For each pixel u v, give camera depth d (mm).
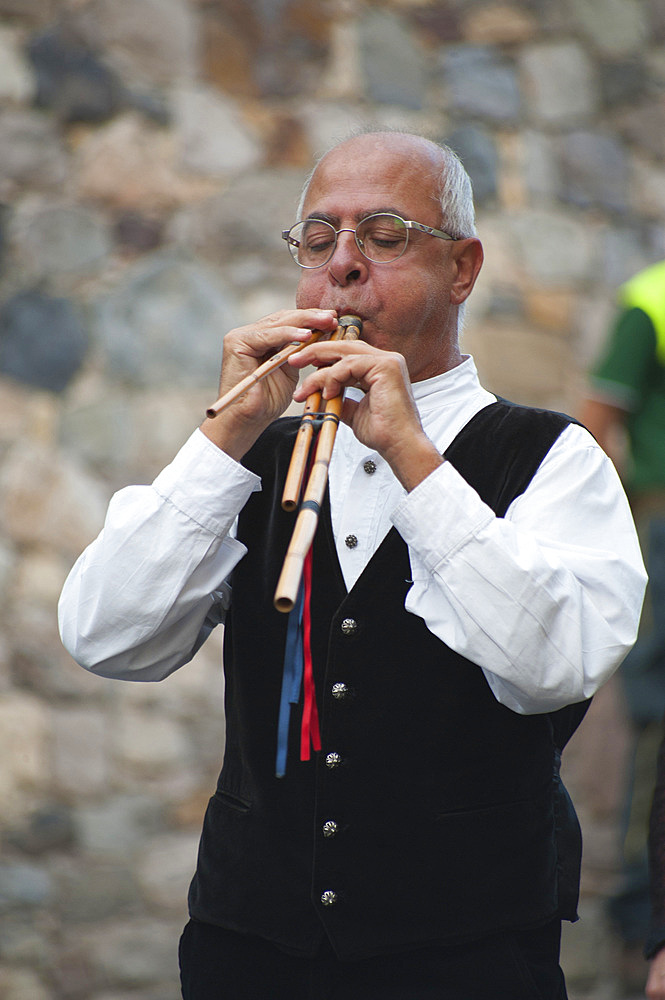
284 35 17578
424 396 7621
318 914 6836
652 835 7965
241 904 7059
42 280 16156
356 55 17953
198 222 16891
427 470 6699
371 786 6887
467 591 6562
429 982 6773
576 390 18562
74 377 16141
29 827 14953
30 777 15078
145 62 16844
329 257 7570
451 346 7824
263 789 7145
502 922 6785
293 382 7430
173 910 15172
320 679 7082
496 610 6527
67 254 16297
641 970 14812
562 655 6586
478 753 6930
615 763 16969
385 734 6910
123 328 16391
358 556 7246
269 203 17172
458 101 18516
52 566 15664
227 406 6922
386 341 7449
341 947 6758
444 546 6613
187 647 7660
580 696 6711
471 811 6863
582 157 19172
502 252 18438
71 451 15977
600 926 15320
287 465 7656
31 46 16328
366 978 6836
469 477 7234
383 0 18281
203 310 16703
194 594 7230
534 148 18891
